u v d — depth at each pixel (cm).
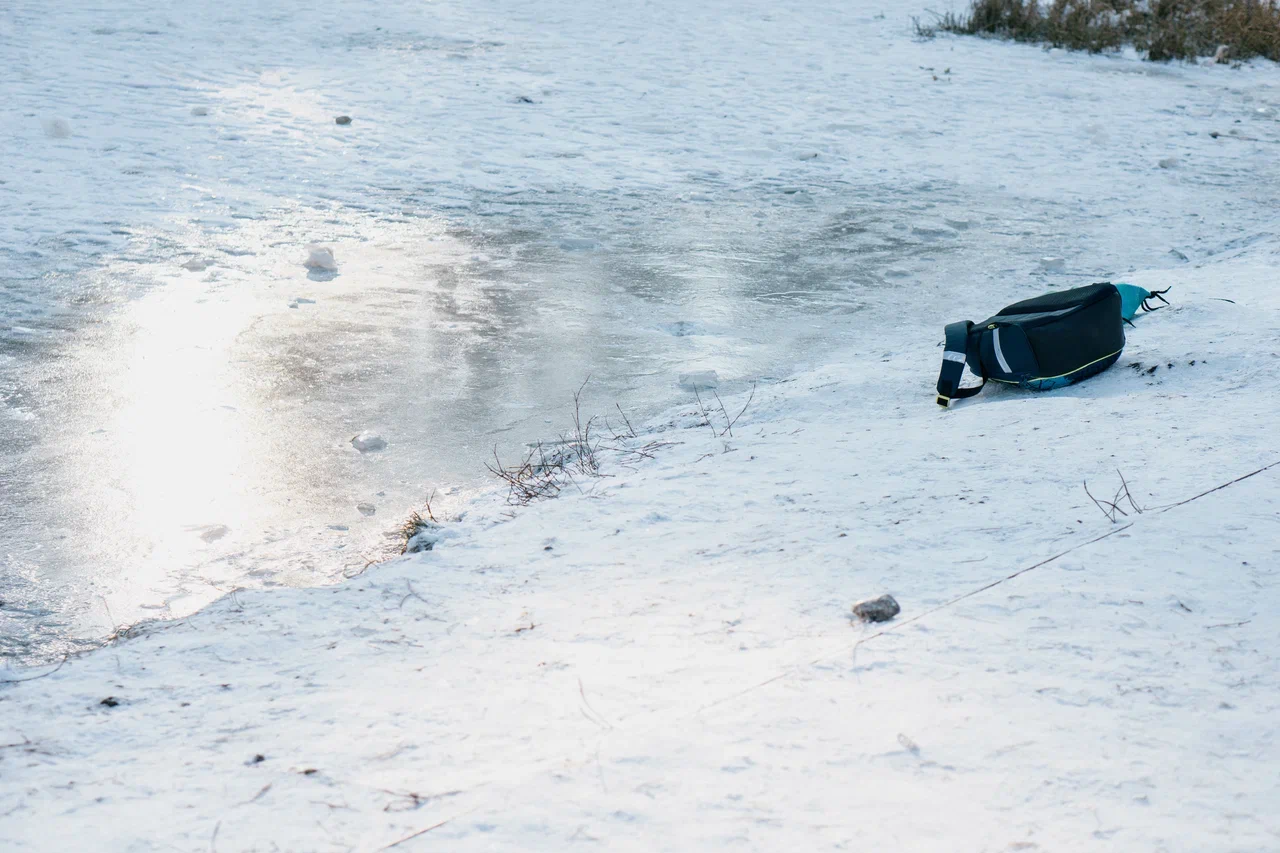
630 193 1098
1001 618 312
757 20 2102
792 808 231
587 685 293
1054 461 445
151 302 750
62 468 525
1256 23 2036
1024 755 246
